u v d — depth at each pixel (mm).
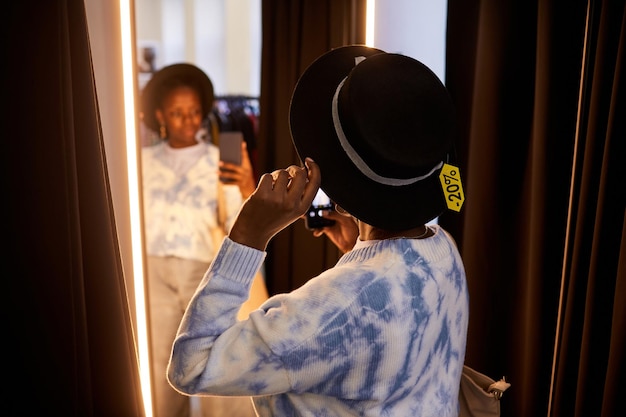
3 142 998
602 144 1131
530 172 1369
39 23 979
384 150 663
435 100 694
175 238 1750
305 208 714
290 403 766
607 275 1136
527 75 1372
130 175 1251
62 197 1015
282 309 700
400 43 1549
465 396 946
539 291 1319
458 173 756
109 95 1228
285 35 1599
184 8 2850
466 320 809
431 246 757
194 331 708
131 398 1146
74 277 1050
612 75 1111
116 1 1188
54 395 1061
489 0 1335
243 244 712
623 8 1085
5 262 1024
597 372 1162
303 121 781
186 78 1740
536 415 1378
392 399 724
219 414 1778
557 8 1232
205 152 1773
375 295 691
